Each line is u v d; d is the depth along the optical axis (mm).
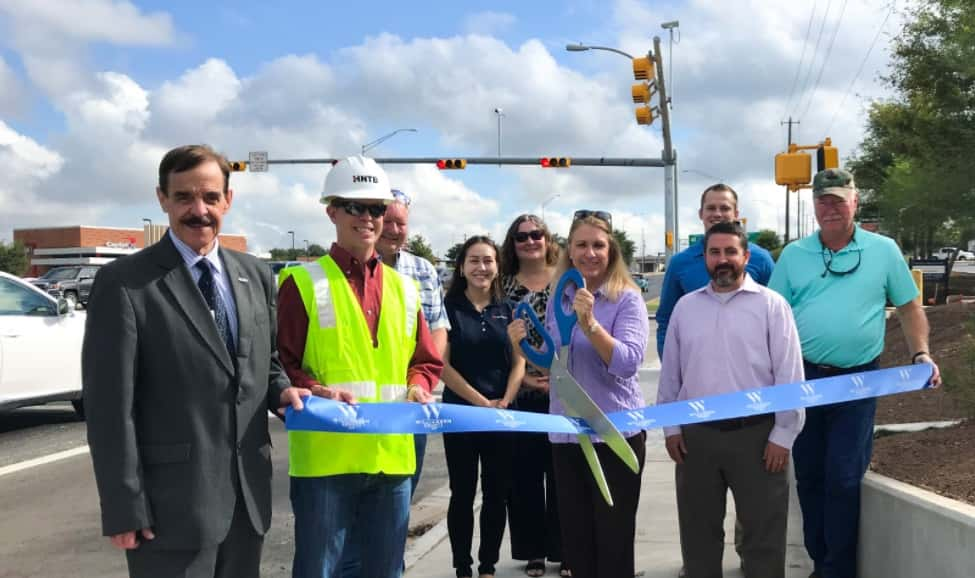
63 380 9797
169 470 2779
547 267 5051
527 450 4879
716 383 3902
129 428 2699
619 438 3562
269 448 3064
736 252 3867
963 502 3713
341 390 3205
